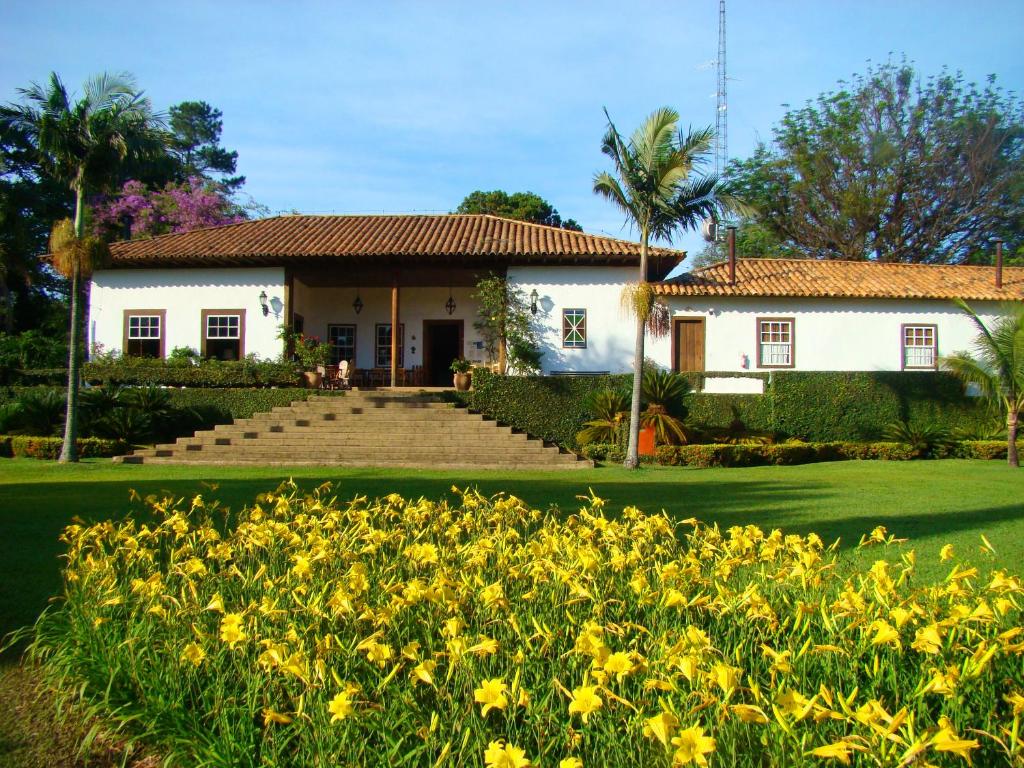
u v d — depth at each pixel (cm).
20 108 1534
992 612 325
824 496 1066
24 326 3250
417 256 2050
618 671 246
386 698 291
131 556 445
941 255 3412
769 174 3466
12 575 609
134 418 1783
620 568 401
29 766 336
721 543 485
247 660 325
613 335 2133
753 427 1955
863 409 1980
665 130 1534
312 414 1809
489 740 262
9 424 1836
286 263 2125
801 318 2191
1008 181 3186
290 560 452
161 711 322
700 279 2245
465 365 2042
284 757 287
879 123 3306
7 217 2738
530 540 457
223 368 2066
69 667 381
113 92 1550
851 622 315
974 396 2016
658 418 1769
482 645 270
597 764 251
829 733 249
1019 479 1362
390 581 391
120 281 2203
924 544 723
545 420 1930
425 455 1648
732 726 239
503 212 4350
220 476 1312
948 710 276
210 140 5253
